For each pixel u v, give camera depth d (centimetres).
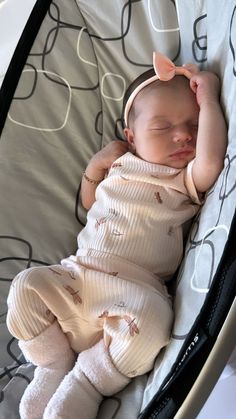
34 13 127
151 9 124
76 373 98
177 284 105
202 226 100
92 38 131
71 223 128
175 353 90
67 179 130
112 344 97
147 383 96
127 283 102
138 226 110
